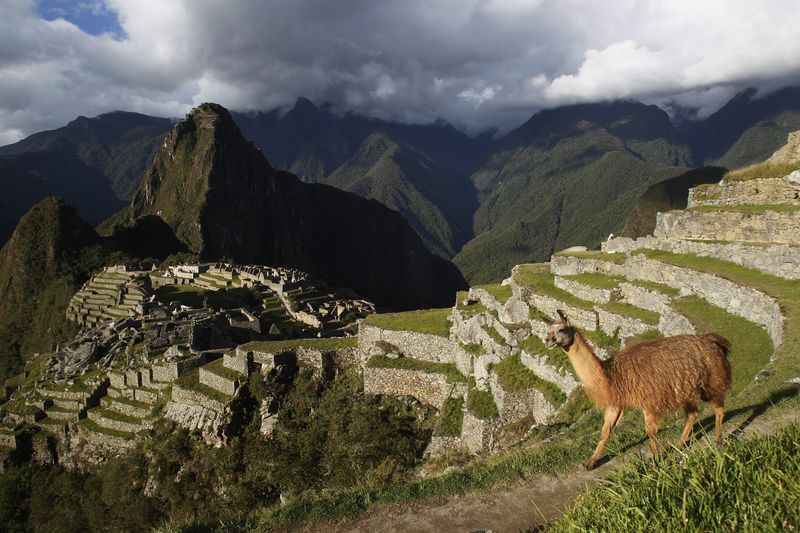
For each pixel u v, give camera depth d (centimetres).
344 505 933
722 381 715
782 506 412
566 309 1944
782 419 755
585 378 759
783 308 1238
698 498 446
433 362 2414
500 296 2347
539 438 1366
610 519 483
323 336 5606
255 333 4856
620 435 938
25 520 3319
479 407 1909
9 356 11006
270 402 2538
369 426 2197
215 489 2394
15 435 3756
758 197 1980
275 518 933
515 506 802
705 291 1608
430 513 852
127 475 2812
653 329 1567
